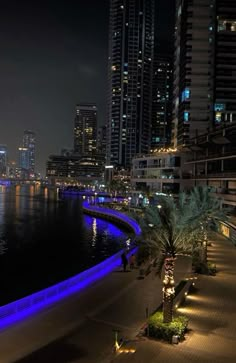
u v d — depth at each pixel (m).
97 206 136.38
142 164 132.62
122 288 31.84
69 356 18.97
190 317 24.11
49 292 29.12
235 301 27.53
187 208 23.28
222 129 89.19
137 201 128.12
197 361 17.98
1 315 24.67
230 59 140.50
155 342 20.05
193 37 141.50
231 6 140.25
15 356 19.03
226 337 20.95
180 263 40.34
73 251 68.94
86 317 24.64
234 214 71.00
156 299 28.41
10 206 168.38
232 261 41.53
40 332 22.11
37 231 93.19
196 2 141.12
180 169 114.06
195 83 141.38
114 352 18.91
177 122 155.75
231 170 88.69
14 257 62.81
